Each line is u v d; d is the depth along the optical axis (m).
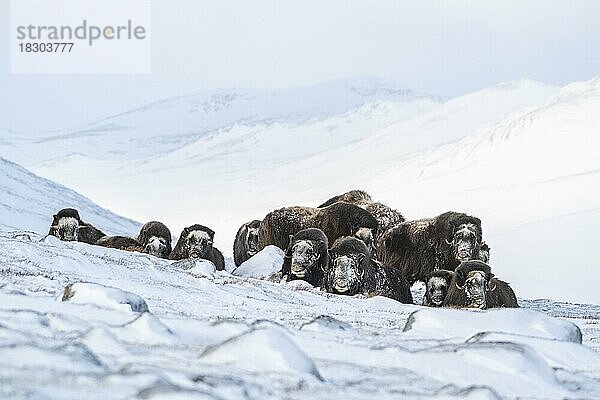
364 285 125.62
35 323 39.59
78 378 26.89
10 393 24.70
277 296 104.19
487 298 128.75
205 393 25.66
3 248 103.94
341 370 36.78
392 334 51.94
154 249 152.62
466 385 36.03
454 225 149.25
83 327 39.81
